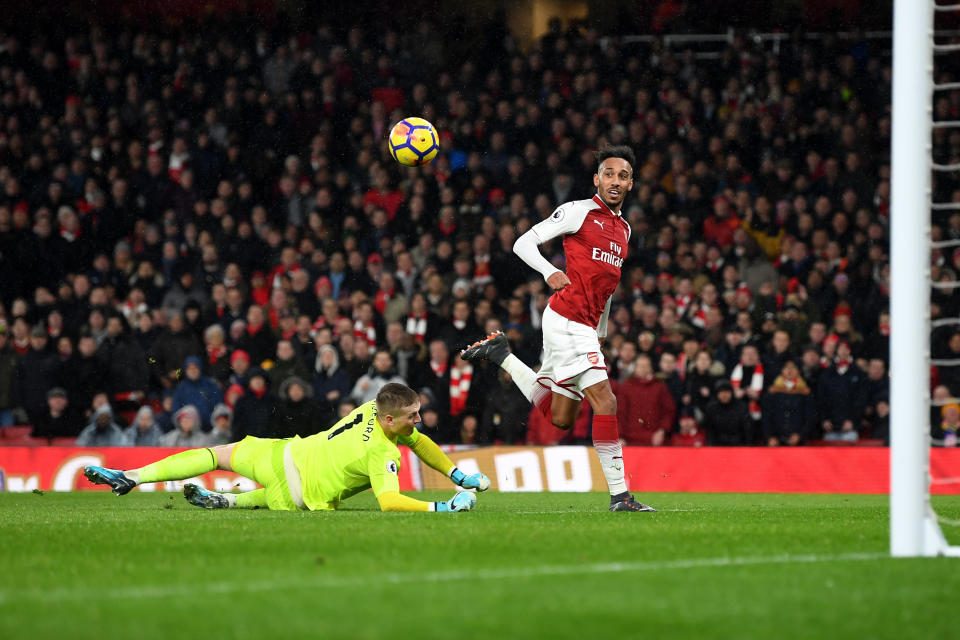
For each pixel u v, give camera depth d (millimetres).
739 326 47719
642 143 62062
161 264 59062
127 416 50938
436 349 47438
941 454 39500
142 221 61844
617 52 66500
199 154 63812
